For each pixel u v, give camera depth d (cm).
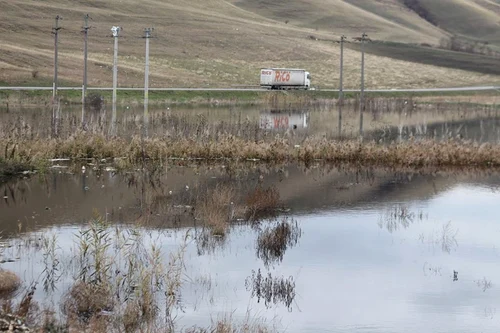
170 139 6072
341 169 5784
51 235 3456
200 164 5712
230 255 3281
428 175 5638
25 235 3466
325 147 6134
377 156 6100
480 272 3166
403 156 6081
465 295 2862
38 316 2412
